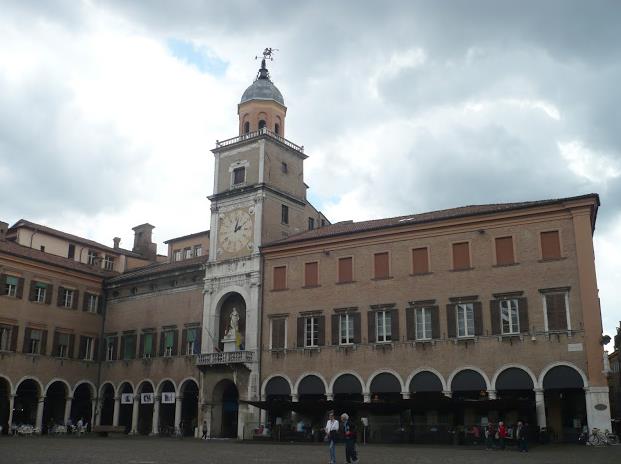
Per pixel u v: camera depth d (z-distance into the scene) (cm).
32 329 6206
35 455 3170
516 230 4550
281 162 6300
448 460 2953
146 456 3200
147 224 8475
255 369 5428
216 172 6400
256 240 5797
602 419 3991
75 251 7550
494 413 4447
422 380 4631
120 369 6550
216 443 4609
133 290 6719
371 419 4784
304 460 2988
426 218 5012
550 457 3103
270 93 6688
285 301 5472
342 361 5012
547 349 4241
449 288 4694
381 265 5044
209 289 5997
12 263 6131
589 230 4306
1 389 6100
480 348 4466
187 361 5994
